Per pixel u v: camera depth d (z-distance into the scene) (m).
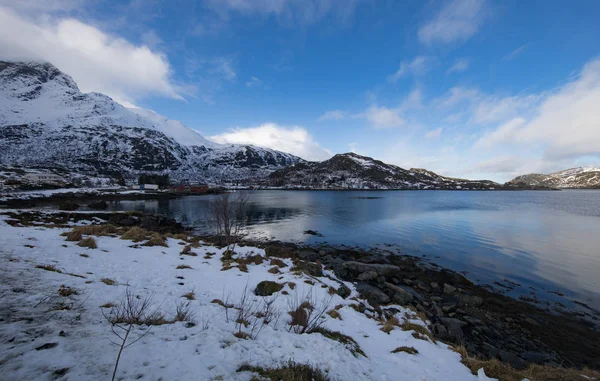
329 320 7.65
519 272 18.66
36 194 66.06
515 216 47.84
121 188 114.12
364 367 4.71
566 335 11.11
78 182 115.12
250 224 39.72
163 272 9.86
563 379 6.08
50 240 11.74
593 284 16.42
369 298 12.41
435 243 27.66
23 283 5.81
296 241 28.94
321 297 10.04
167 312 5.86
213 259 13.95
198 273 10.73
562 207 65.31
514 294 15.14
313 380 3.76
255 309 7.42
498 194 150.88
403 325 9.08
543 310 13.25
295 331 5.93
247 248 18.36
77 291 5.99
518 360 9.00
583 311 13.16
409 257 22.64
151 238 15.96
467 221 42.19
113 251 11.94
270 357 4.22
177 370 3.37
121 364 3.31
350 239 29.84
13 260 7.57
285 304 8.41
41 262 7.98
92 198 77.38
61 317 4.49
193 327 5.04
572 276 17.75
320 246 26.78
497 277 17.78
